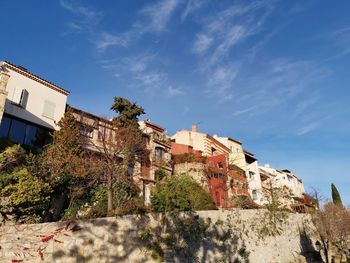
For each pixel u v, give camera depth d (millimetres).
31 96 29359
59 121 29094
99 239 17094
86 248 16547
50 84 31094
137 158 35406
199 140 53938
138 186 32281
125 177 28984
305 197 57312
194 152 49375
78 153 28109
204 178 41719
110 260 16906
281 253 29891
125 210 20281
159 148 40688
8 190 19344
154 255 18453
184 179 34188
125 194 26844
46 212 21281
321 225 37750
